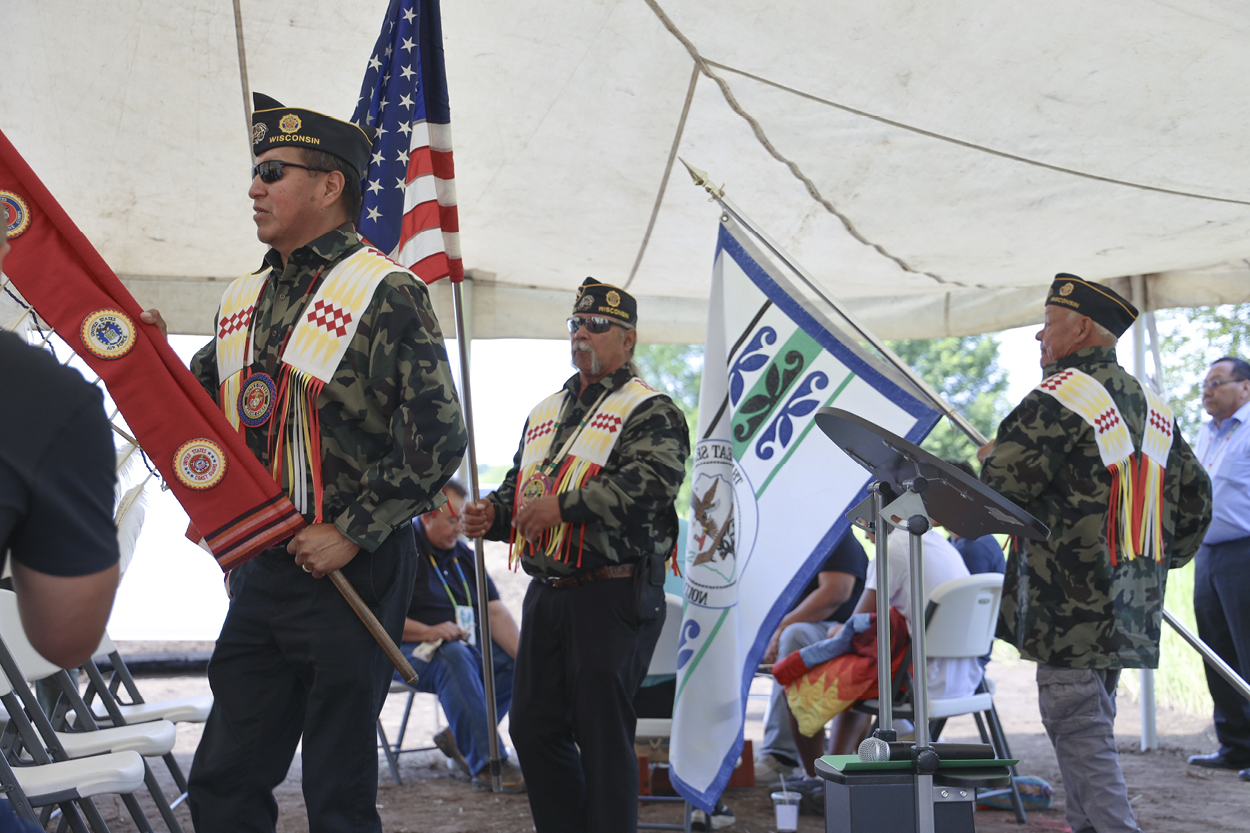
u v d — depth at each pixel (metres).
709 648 3.12
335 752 1.99
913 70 3.61
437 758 5.07
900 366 3.31
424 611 4.63
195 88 3.93
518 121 4.21
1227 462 4.85
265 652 2.07
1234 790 4.26
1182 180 4.06
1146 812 3.85
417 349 2.05
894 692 3.71
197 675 7.75
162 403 2.04
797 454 3.19
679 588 4.80
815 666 3.88
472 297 5.66
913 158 4.14
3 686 2.54
